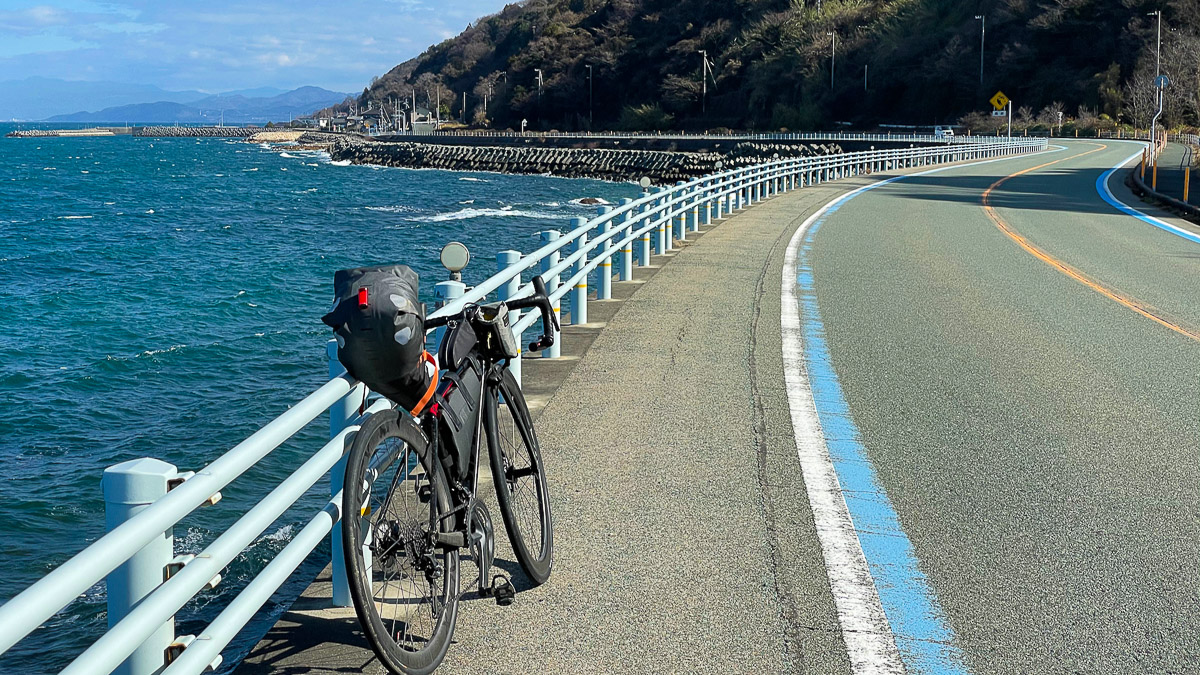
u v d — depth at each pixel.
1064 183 36.47
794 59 135.88
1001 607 4.18
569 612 4.07
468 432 3.70
